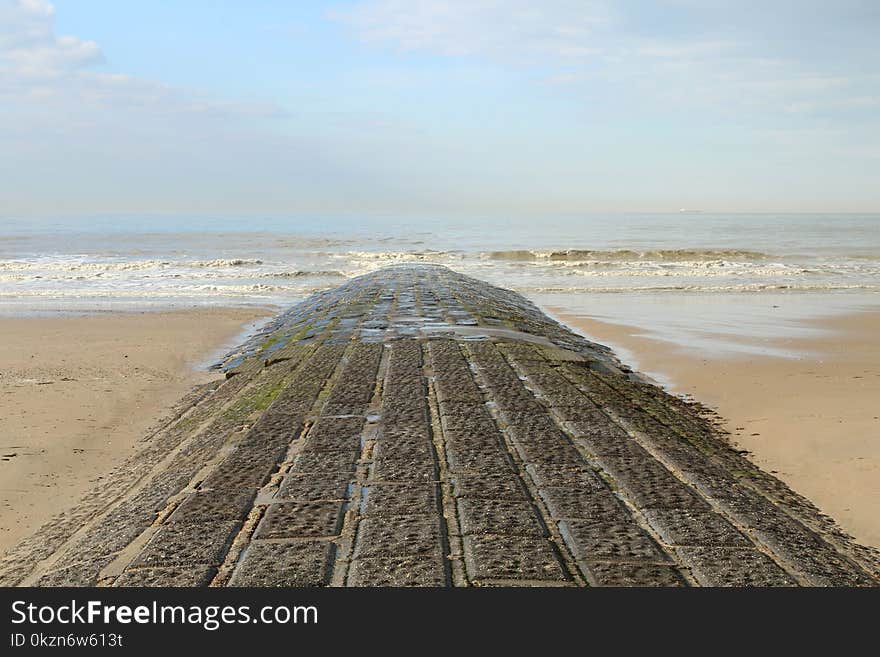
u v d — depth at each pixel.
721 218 153.50
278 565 4.25
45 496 7.30
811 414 9.66
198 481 5.90
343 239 58.06
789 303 22.61
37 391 11.96
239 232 71.94
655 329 17.69
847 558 4.77
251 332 18.42
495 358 10.47
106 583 4.25
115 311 21.75
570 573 4.14
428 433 6.74
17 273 31.53
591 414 7.61
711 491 5.60
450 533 4.63
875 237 62.78
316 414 7.66
